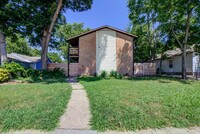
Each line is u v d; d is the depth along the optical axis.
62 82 10.82
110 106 4.54
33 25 15.04
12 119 3.70
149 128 3.46
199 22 13.22
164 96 5.65
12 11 13.68
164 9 13.37
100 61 17.41
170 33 15.92
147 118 3.80
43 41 16.62
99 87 7.93
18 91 6.88
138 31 22.73
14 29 14.78
